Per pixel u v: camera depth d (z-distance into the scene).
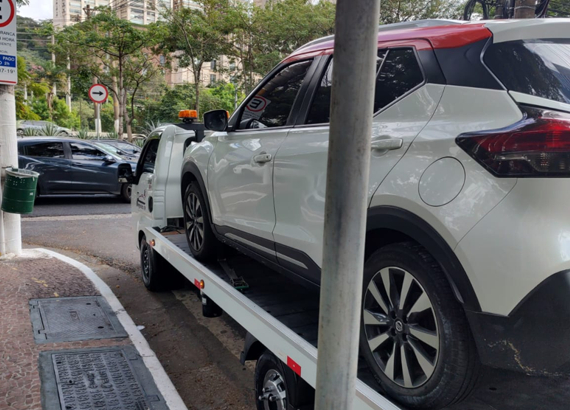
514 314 1.75
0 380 3.59
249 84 26.91
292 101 3.14
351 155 1.30
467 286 1.87
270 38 25.81
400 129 2.23
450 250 1.90
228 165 3.62
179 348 4.64
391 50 2.52
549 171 1.69
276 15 25.36
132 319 5.28
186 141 5.55
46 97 68.50
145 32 27.23
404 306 2.16
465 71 2.11
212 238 4.14
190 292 6.12
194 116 5.64
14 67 6.39
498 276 1.76
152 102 38.53
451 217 1.89
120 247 8.34
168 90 38.59
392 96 2.41
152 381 3.72
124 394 3.50
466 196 1.86
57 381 3.62
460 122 2.01
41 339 4.34
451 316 1.95
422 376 2.12
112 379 3.71
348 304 1.36
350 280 1.35
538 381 2.36
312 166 2.67
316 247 2.60
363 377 2.39
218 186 3.79
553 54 2.08
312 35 25.31
